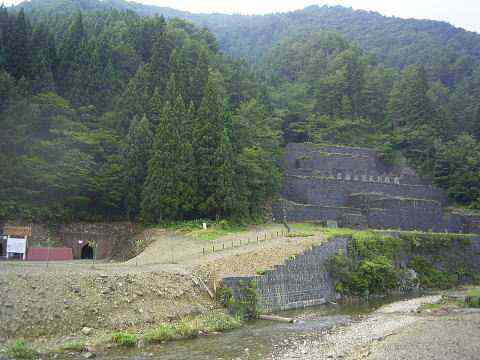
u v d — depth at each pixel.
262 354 28.06
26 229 56.56
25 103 65.31
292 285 46.50
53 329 28.38
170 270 40.12
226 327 34.53
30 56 78.56
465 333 33.75
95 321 30.23
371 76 126.38
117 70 85.50
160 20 101.88
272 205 74.12
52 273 33.69
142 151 68.12
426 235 66.75
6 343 26.14
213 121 69.88
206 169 67.06
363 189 84.00
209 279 40.53
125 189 66.50
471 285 66.69
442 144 103.31
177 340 30.53
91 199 65.94
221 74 94.88
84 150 67.44
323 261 52.59
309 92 125.38
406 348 29.50
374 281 55.34
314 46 151.25
